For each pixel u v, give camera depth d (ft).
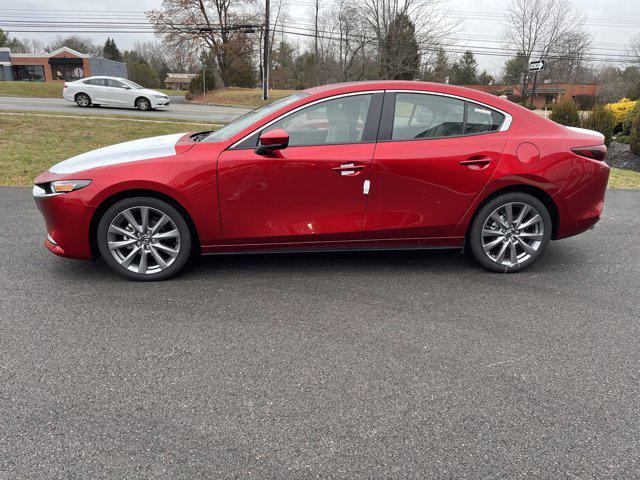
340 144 12.41
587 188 13.29
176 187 11.94
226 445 6.89
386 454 6.78
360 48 120.47
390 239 13.04
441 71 111.45
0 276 12.84
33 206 20.07
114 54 292.20
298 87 190.90
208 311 11.05
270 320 10.68
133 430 7.14
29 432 7.04
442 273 13.67
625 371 8.95
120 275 13.07
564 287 12.82
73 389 8.09
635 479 6.40
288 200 12.36
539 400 8.04
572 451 6.89
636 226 19.29
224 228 12.44
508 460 6.71
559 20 128.98
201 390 8.14
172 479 6.25
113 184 11.84
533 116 13.28
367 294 12.15
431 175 12.53
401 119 12.60
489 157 12.67
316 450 6.83
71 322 10.41
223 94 124.98
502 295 12.23
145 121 47.93
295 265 14.14
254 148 12.24
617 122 47.50
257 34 150.10
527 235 13.44
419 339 9.96
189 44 137.69
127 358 9.06
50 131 38.04
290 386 8.30
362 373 8.72
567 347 9.76
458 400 8.00
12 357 9.00
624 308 11.60
